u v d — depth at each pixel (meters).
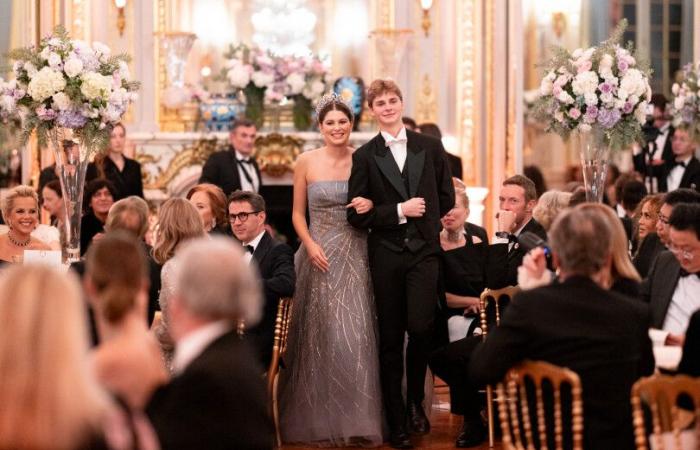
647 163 10.41
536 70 11.59
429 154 6.37
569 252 4.01
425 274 6.27
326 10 11.77
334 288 6.44
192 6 11.57
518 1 11.02
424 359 6.33
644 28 11.87
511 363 4.00
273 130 11.06
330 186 6.50
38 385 2.57
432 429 6.78
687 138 9.97
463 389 6.21
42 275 2.66
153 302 5.69
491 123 11.27
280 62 10.87
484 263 6.60
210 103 10.91
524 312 3.98
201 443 3.19
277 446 6.30
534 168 11.33
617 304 3.98
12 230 6.75
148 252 5.81
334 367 6.36
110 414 2.71
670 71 11.95
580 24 11.72
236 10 11.72
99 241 3.58
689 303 5.30
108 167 9.34
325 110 6.52
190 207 5.61
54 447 2.58
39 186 9.20
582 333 3.93
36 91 6.53
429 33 11.40
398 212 6.20
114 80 6.76
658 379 3.74
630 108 7.31
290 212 10.98
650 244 6.25
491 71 11.25
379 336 6.42
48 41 6.70
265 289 6.14
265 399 3.32
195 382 3.23
